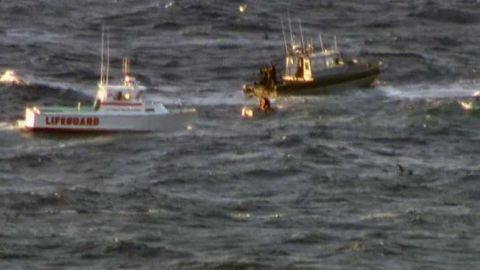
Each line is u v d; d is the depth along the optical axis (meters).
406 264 162.38
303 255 164.25
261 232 170.25
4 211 175.75
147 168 195.38
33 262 161.75
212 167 195.38
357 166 196.50
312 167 195.62
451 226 172.75
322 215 176.12
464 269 161.50
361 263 162.50
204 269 160.50
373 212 177.12
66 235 168.62
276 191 185.62
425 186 187.00
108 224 172.25
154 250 164.62
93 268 160.75
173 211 177.00
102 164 198.00
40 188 185.12
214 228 171.50
